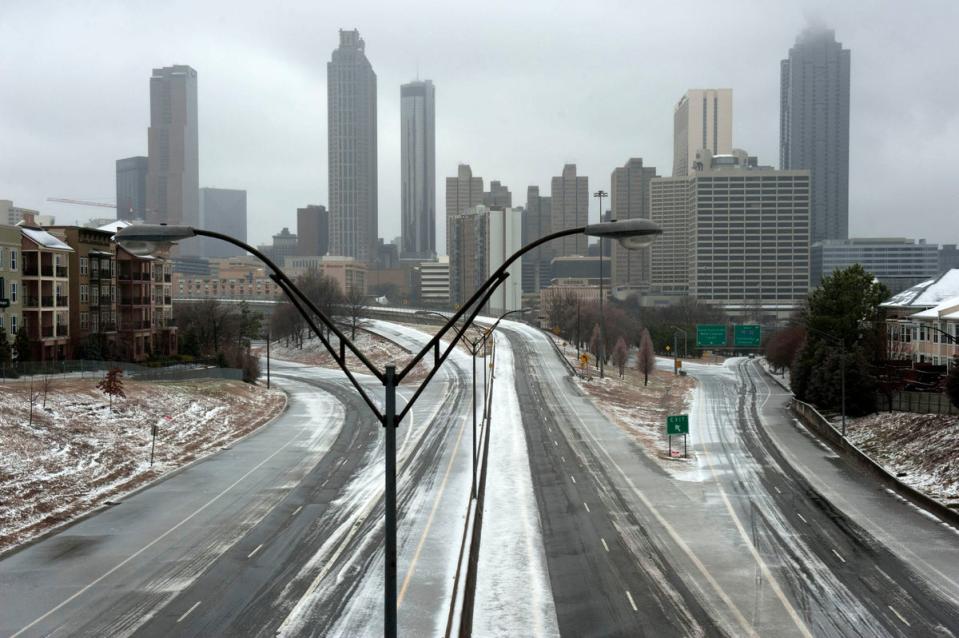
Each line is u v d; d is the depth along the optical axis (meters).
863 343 89.62
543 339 153.50
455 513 43.62
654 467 56.31
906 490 48.44
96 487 48.47
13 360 72.69
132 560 35.72
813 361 84.75
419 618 29.38
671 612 30.38
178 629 28.39
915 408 70.31
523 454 60.53
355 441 65.75
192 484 50.31
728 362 160.38
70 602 30.86
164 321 104.75
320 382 109.75
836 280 92.12
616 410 85.12
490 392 89.00
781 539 39.41
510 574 34.50
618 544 38.56
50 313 80.56
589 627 29.06
